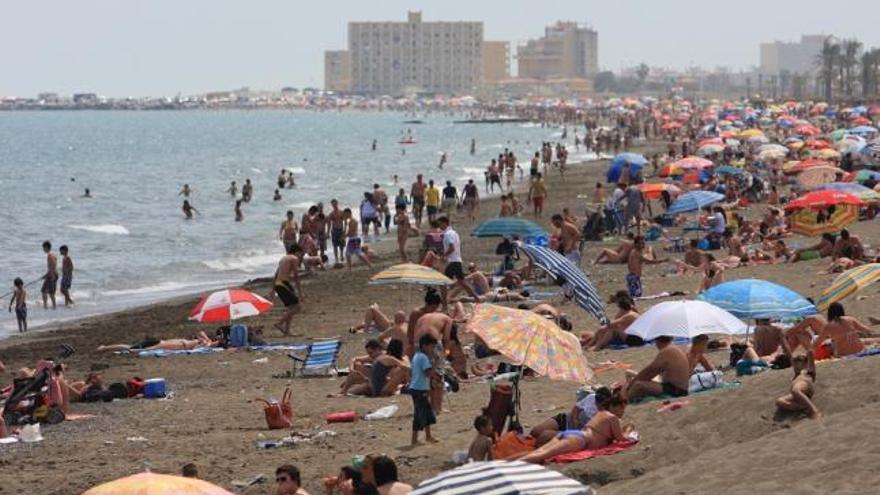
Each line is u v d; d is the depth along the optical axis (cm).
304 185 15988
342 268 7556
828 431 2552
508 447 2802
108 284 7612
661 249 7356
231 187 13975
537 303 5372
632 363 3925
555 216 6253
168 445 3303
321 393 3953
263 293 6762
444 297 5044
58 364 3753
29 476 3028
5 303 6844
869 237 6931
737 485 2375
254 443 3266
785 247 6325
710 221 7206
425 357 3103
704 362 3384
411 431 3281
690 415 2869
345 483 2488
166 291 7338
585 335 4281
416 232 9012
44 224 11031
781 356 3412
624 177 9888
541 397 3562
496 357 4234
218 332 5012
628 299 4291
